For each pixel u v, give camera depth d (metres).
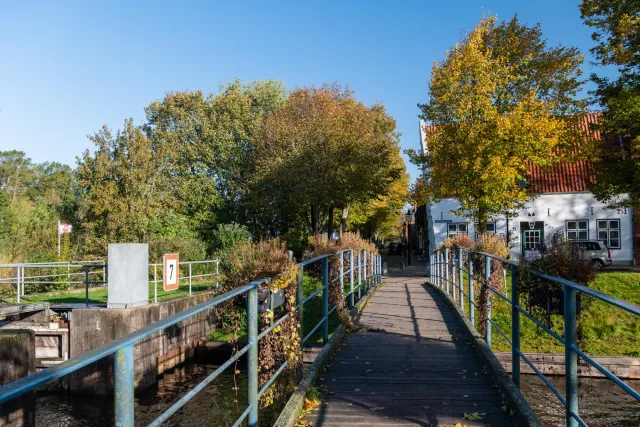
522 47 28.19
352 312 11.12
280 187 36.03
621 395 9.95
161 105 45.62
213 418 10.56
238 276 8.36
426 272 36.03
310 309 15.99
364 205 45.44
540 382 10.87
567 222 35.81
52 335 14.02
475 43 25.94
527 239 36.28
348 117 37.97
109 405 12.06
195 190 41.31
